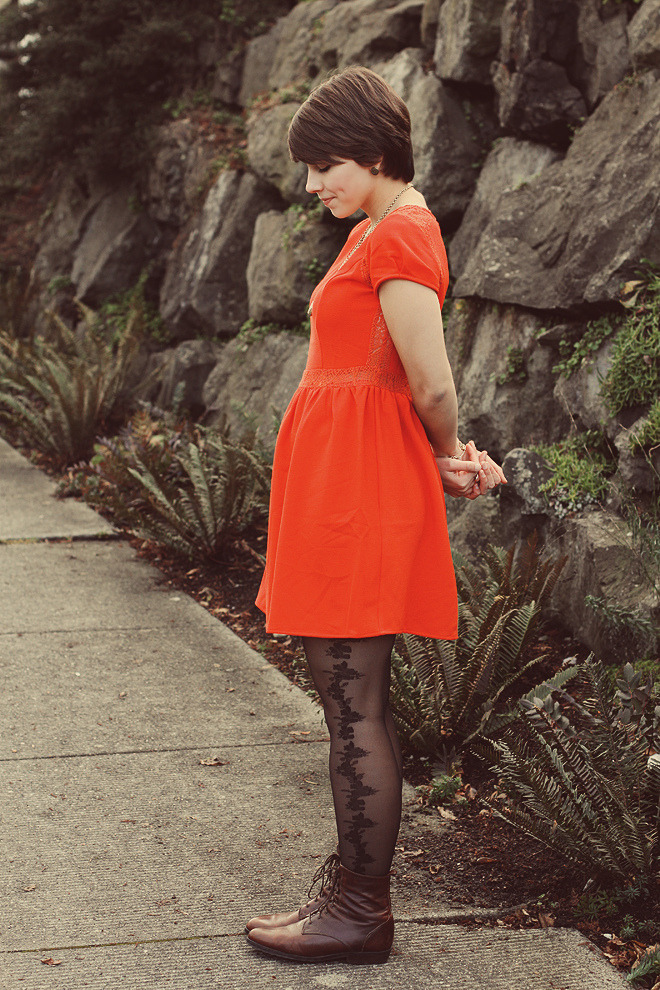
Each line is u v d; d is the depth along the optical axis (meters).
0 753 2.94
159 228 8.55
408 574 1.98
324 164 1.96
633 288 3.76
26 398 7.66
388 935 2.05
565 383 4.09
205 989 1.96
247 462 4.91
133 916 2.19
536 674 3.44
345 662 1.99
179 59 8.40
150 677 3.55
